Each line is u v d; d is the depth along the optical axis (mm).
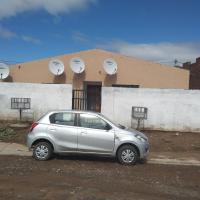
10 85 22125
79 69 26734
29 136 13766
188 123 20812
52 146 13688
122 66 26969
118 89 21281
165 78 26938
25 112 22094
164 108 20953
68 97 21906
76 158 14289
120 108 21281
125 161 13500
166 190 10203
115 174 11961
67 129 13578
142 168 13172
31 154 15016
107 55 27000
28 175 11344
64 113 13805
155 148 17547
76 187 9984
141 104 21109
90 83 27172
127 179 11320
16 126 20359
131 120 21234
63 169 12375
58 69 26734
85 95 24812
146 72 26922
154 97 21016
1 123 21266
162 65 26906
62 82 27188
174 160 15062
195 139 19172
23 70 27562
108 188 10039
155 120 21031
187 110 20797
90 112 13836
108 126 13641
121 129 13680
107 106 21375
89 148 13531
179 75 26969
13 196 8977
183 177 12094
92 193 9414
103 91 21375
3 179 10742
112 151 13539
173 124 20922
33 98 22062
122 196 9281
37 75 27453
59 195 9148
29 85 22047
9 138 18453
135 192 9773
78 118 13711
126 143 13500
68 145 13555
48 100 22000
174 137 19453
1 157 14328
